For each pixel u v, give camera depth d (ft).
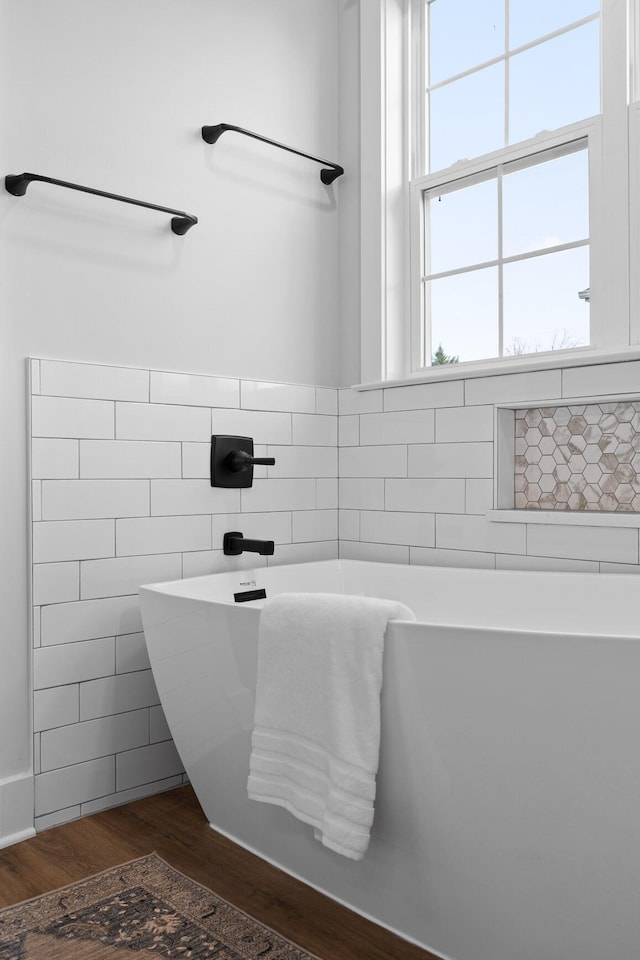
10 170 6.75
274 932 5.35
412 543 8.80
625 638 4.03
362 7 9.37
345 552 9.50
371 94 9.27
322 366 9.45
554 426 8.05
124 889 5.90
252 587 7.97
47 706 6.91
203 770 6.63
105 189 7.38
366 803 4.91
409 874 5.16
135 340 7.59
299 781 5.28
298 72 9.21
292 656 5.32
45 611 6.89
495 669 4.43
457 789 4.71
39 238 6.92
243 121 8.60
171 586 7.17
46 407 6.89
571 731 4.24
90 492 7.18
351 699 4.99
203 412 8.10
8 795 6.65
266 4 8.87
